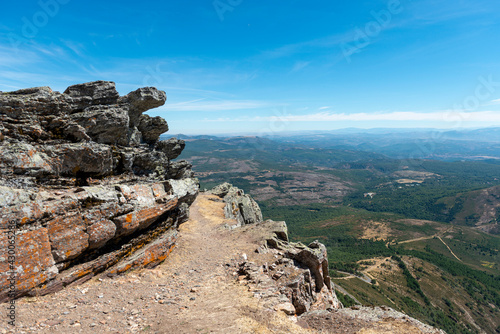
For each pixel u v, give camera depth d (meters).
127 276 16.89
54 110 19.66
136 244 19.84
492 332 110.50
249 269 19.56
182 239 25.61
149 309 13.05
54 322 10.51
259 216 56.91
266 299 14.93
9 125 16.86
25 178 15.82
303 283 19.75
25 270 12.09
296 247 25.66
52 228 13.84
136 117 26.45
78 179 19.47
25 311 10.98
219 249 24.69
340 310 15.57
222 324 11.42
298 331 11.60
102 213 16.58
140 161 25.83
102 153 20.36
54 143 18.83
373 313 14.72
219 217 38.53
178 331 10.70
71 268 14.81
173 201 23.81
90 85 22.22
